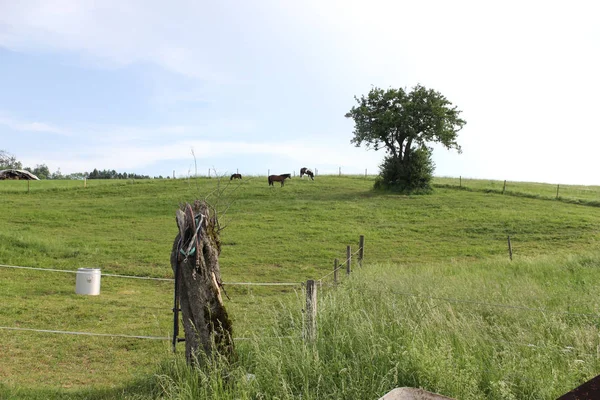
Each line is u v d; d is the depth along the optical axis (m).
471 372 6.73
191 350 7.52
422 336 7.72
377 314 8.91
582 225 33.91
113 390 7.88
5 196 45.03
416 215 38.47
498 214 38.16
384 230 33.00
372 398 6.25
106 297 16.14
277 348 7.46
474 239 30.75
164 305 15.34
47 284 17.41
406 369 6.80
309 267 22.77
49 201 42.94
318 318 8.42
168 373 7.73
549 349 7.53
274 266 22.92
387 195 48.72
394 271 17.53
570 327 9.06
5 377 8.67
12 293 15.80
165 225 33.50
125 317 13.72
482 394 6.36
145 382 8.05
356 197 47.47
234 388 6.77
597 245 28.41
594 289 12.98
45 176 133.25
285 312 9.70
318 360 6.95
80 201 43.12
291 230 32.12
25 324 12.56
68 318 13.33
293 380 6.78
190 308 7.55
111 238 28.30
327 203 43.59
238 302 15.24
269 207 41.34
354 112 57.66
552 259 20.33
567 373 6.76
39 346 10.74
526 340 8.16
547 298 11.88
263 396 6.47
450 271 18.47
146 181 55.22
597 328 9.04
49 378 8.78
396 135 54.69
